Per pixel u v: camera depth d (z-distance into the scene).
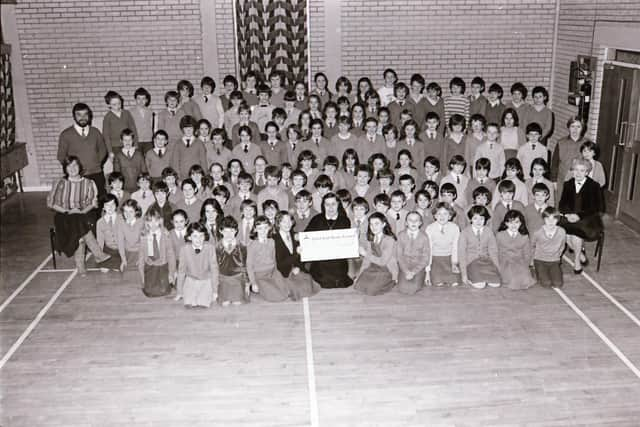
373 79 12.15
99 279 7.93
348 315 6.92
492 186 8.34
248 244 7.23
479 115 9.29
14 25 11.17
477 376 5.77
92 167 9.33
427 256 7.40
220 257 7.20
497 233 7.58
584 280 7.75
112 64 11.58
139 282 7.80
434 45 11.98
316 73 11.94
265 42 11.88
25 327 6.74
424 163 8.72
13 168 11.21
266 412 5.31
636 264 8.23
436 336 6.45
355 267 8.05
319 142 9.36
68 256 8.00
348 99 11.00
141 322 6.82
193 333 6.57
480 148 9.11
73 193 8.05
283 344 6.34
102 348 6.31
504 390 5.56
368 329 6.61
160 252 7.34
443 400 5.44
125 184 9.37
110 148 9.93
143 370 5.93
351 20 11.82
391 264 7.41
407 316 6.88
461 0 11.79
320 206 8.13
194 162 9.19
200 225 7.02
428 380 5.72
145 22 11.42
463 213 8.05
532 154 9.15
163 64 11.68
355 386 5.64
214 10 11.47
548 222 7.39
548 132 10.34
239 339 6.45
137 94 10.09
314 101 10.11
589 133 10.64
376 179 8.51
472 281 7.49
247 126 9.24
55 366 6.00
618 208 9.84
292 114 10.30
